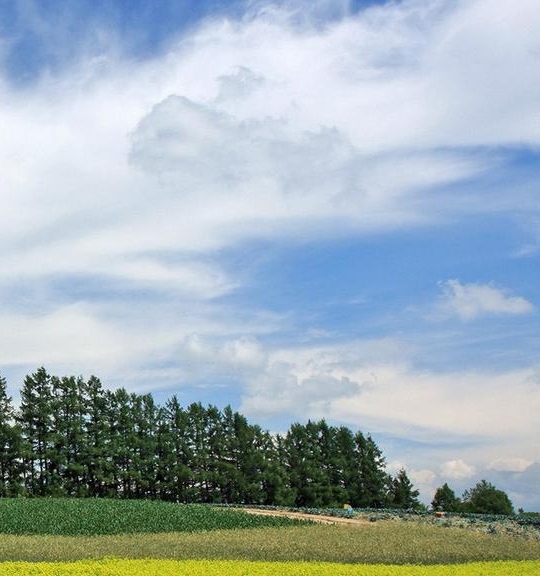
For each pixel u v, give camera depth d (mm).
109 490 91000
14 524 50812
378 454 103938
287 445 99562
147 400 94688
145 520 53312
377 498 102062
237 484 93938
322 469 100438
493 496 95000
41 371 89312
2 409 88812
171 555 33062
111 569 26125
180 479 92812
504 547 35344
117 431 92250
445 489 101438
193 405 95688
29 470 86875
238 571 25500
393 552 33344
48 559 32156
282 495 93812
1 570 25828
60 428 88062
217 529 49625
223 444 94938
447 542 37500
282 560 31531
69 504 61562
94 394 91500
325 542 37594
